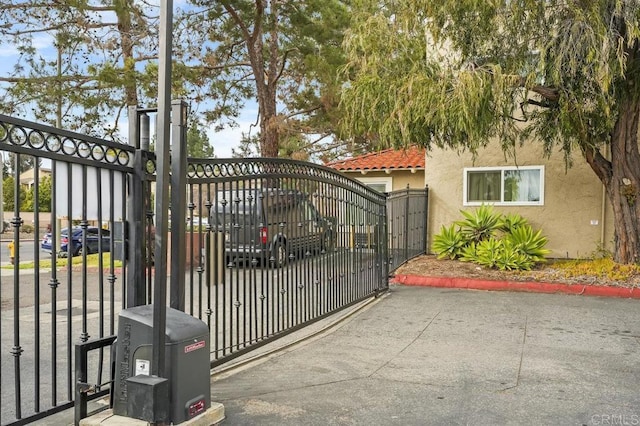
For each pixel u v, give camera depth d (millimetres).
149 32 17672
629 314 8148
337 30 17719
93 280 12438
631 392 4789
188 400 3797
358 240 8883
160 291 3654
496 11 9375
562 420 4148
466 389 4867
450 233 13266
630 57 9711
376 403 4508
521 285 10273
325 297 7570
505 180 14141
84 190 3887
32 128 3438
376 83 9961
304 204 6930
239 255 5723
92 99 16234
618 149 10859
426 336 6918
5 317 8383
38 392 3602
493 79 9398
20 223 3463
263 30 18375
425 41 10312
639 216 10922
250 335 5766
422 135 10125
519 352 6133
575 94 9547
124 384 3787
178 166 4289
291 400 4570
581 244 13398
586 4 8969
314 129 22031
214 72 19281
